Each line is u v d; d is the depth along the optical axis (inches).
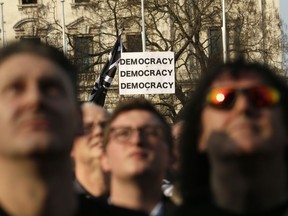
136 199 199.2
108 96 2171.5
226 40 1857.8
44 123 109.7
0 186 111.8
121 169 197.9
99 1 2169.0
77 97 129.7
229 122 126.5
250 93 127.0
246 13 1966.0
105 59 2124.8
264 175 125.9
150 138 200.8
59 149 110.9
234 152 124.7
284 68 1942.7
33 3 2571.4
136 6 1955.0
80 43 2262.6
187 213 133.4
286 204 127.6
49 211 112.9
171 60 1251.2
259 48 1957.4
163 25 2185.0
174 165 208.1
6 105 109.8
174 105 1850.4
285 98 133.0
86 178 232.4
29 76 111.7
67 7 2502.5
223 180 127.5
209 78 135.0
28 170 110.4
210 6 1999.3
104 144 210.8
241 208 126.7
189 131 140.2
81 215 130.3
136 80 1249.4
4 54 113.7
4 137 109.4
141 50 2188.7
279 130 127.7
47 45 120.6
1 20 2497.5
